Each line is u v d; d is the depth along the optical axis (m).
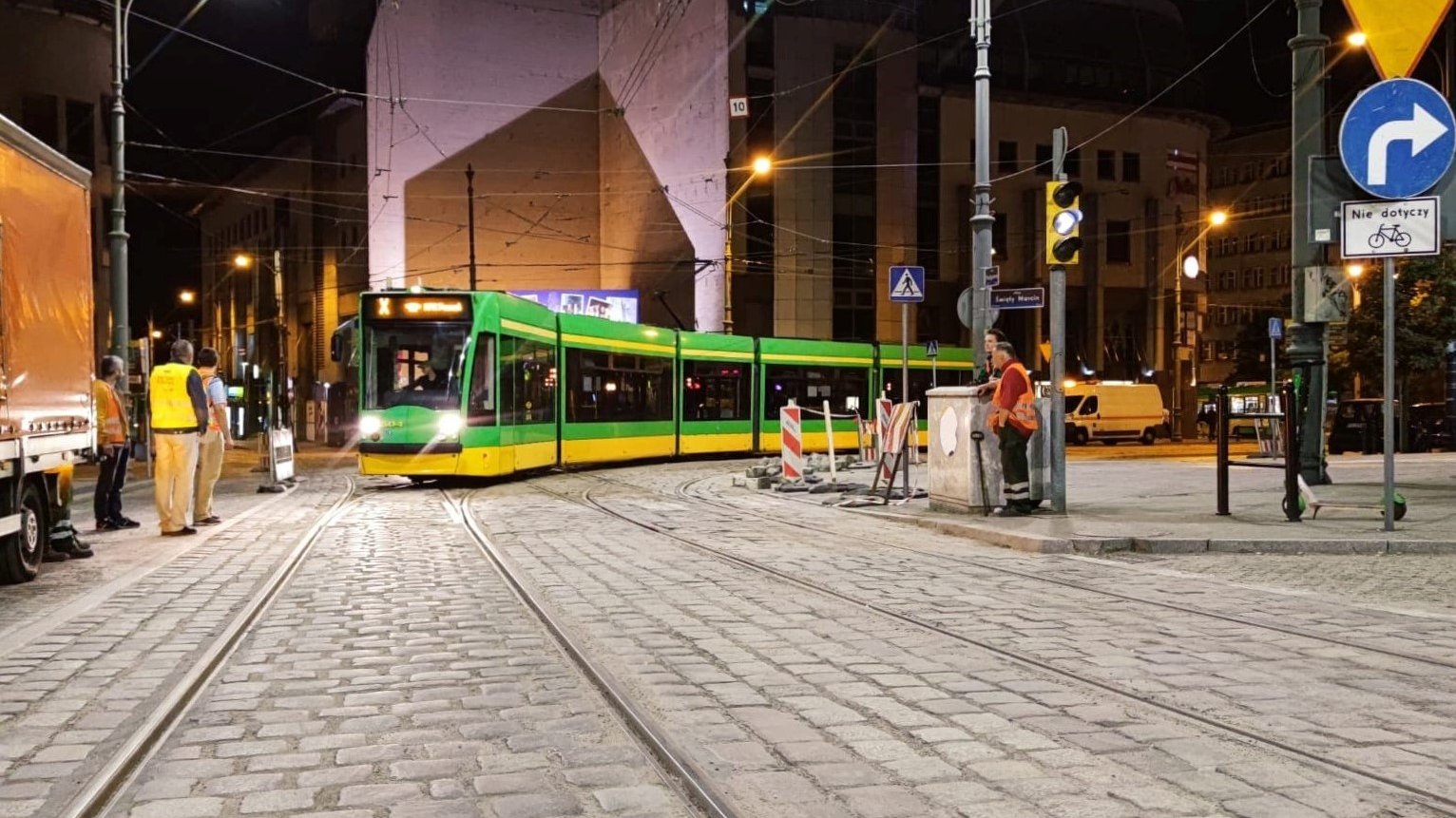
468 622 7.55
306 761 4.62
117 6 23.20
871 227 52.41
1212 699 5.48
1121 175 59.34
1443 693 5.62
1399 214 10.75
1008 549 11.38
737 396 31.00
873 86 52.22
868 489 17.77
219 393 14.69
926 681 5.86
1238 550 10.91
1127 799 4.11
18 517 9.08
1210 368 81.56
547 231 51.44
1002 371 13.57
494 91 50.56
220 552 11.29
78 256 10.95
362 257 52.41
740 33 48.91
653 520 14.26
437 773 4.45
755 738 4.87
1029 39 57.50
